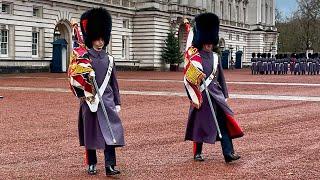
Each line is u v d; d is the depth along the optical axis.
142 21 65.19
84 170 9.23
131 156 10.45
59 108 18.91
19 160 10.06
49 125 14.67
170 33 66.44
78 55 8.62
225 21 91.50
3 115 16.83
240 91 27.80
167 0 70.06
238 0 99.50
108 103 8.75
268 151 10.89
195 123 9.82
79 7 53.91
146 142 12.03
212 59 9.86
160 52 66.00
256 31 102.69
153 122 15.37
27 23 47.19
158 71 63.75
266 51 105.12
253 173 8.93
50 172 9.08
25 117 16.38
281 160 9.98
